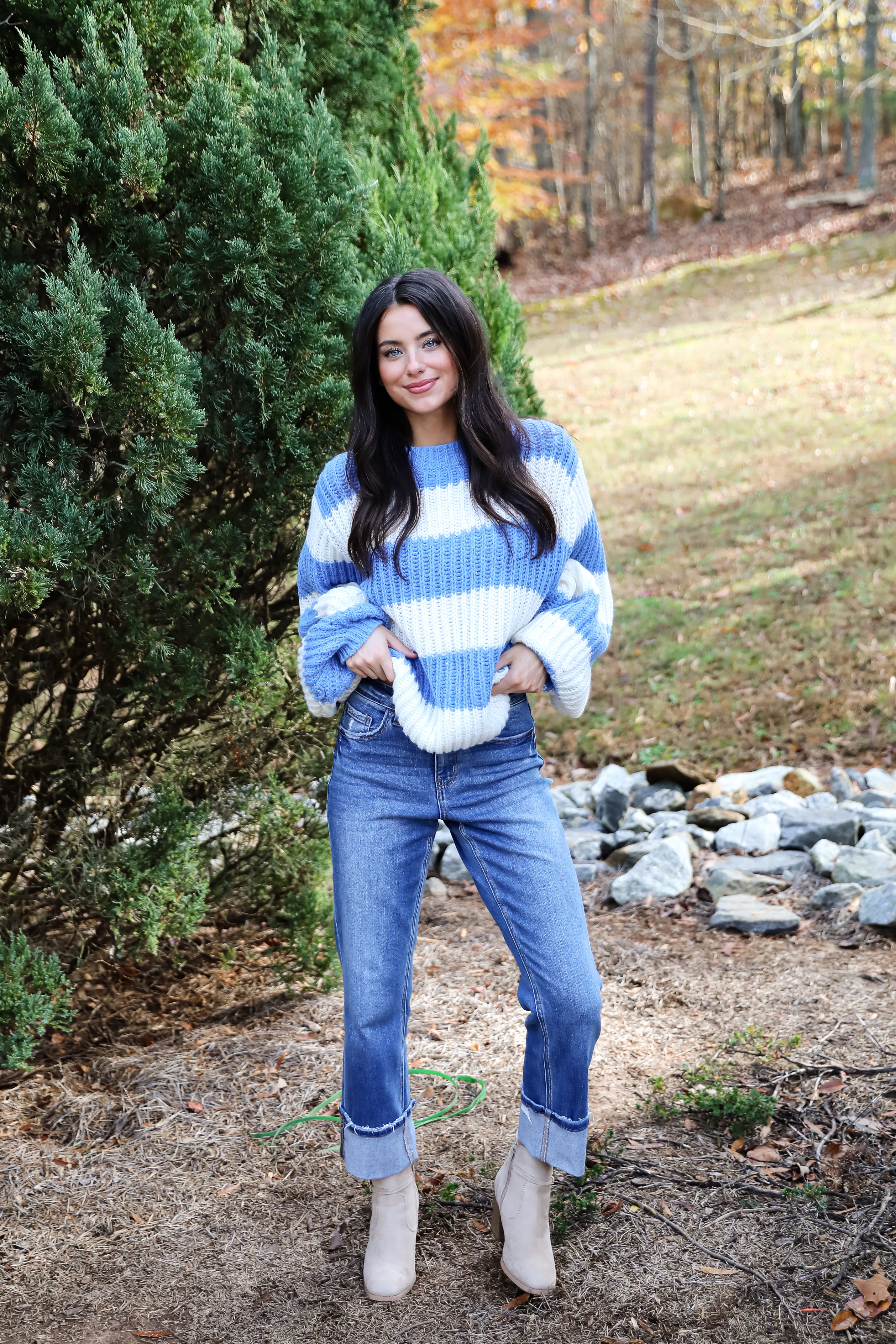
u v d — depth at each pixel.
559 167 32.88
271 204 2.52
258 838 3.35
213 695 3.04
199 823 3.01
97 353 2.35
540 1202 2.08
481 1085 2.87
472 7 19.16
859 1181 2.38
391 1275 2.11
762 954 3.64
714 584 7.92
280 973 3.33
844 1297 2.07
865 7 25.41
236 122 2.54
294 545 2.99
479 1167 2.53
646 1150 2.54
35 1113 2.79
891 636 6.52
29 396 2.40
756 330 17.12
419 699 1.93
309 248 2.65
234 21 3.28
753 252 23.61
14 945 2.71
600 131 36.94
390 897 2.02
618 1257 2.20
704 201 30.33
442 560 1.93
